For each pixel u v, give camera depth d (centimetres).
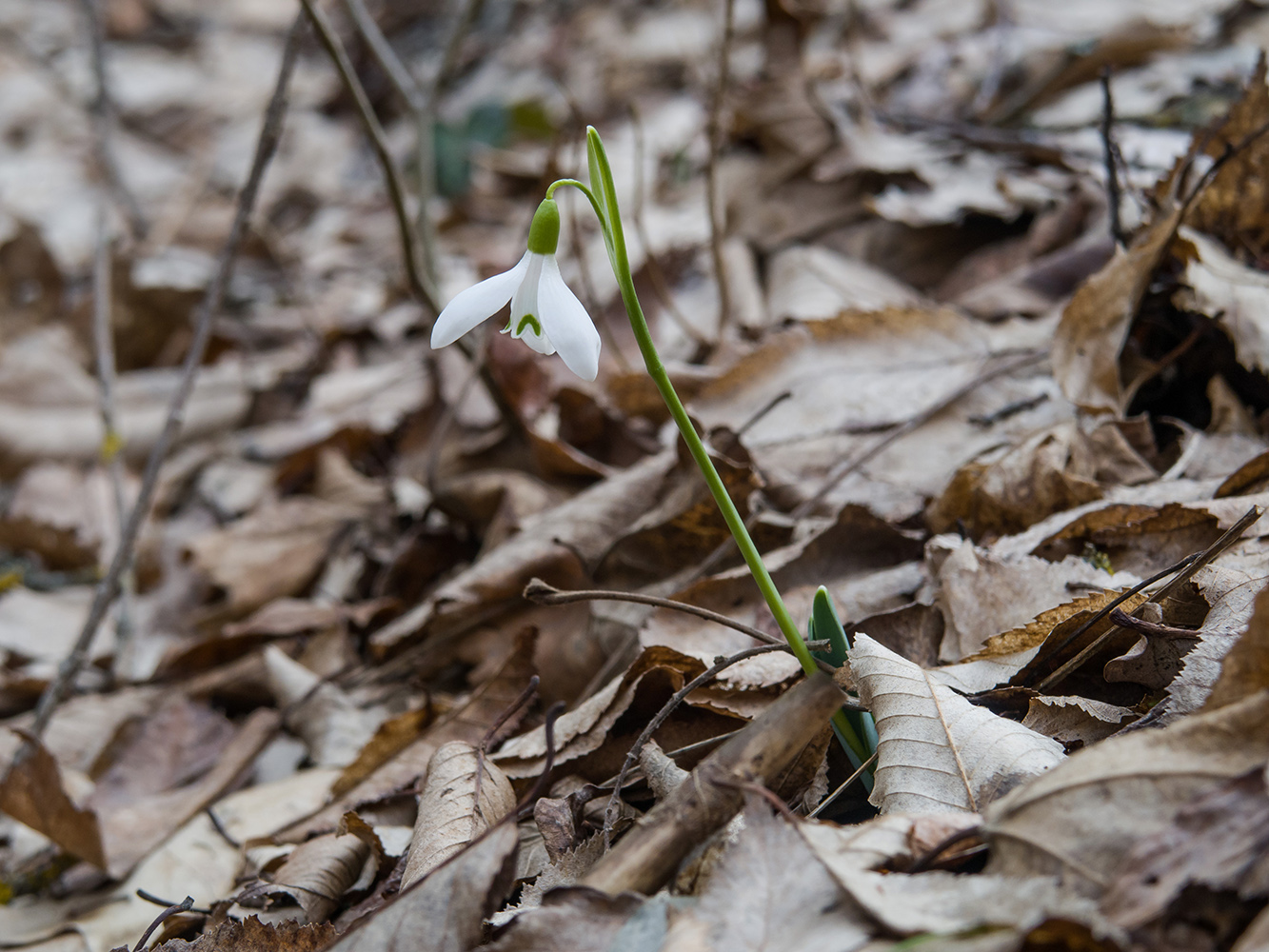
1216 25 120
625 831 62
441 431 92
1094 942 54
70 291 178
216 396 136
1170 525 66
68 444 132
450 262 153
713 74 156
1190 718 56
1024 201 96
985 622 65
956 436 75
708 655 66
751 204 114
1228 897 54
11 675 90
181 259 178
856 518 71
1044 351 76
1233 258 74
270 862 68
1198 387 75
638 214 95
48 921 70
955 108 128
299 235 200
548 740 62
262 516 103
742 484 73
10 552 118
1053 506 69
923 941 55
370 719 76
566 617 74
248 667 82
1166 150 95
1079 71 120
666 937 56
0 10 359
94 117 274
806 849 57
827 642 61
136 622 104
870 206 101
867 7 173
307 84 290
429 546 92
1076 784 56
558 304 59
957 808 59
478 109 205
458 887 58
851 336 81
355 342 143
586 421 91
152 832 72
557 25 247
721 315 96
